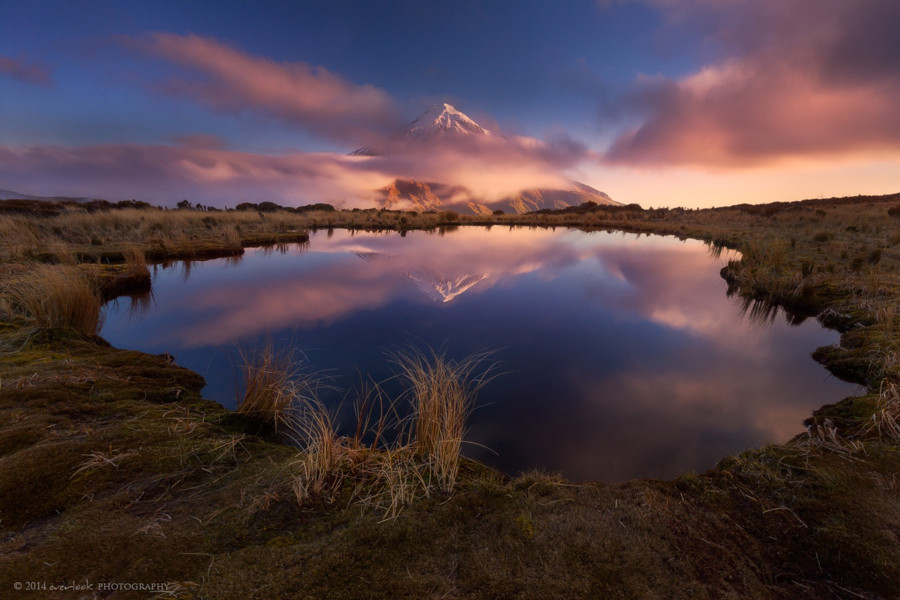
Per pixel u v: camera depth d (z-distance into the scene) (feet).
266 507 6.71
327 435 7.97
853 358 15.38
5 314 16.79
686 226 75.10
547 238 67.21
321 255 45.44
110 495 6.85
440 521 6.51
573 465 10.32
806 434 10.77
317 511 6.69
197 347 17.92
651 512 6.81
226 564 5.44
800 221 65.16
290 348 17.98
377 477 7.62
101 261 33.71
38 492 6.71
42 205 76.89
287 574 5.31
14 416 9.16
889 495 7.38
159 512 6.51
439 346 18.81
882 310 19.03
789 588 5.56
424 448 8.84
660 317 23.61
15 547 5.52
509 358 17.56
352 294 28.45
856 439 9.74
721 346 18.93
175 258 38.96
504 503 7.06
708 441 11.36
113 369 13.11
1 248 30.50
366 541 5.96
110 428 9.11
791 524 6.81
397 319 22.86
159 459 8.04
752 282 28.07
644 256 46.01
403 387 14.47
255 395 11.19
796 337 19.81
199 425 9.84
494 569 5.47
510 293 29.32
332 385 14.52
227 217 71.05
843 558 6.06
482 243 59.26
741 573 5.69
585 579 5.32
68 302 16.79
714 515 7.00
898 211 61.77
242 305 25.13
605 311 24.73
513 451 10.96
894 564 5.84
